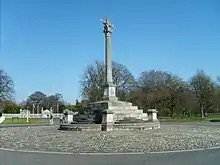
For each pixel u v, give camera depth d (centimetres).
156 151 1833
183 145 2100
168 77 9269
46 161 1531
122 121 3631
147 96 9081
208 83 9050
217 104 9344
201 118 8225
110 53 4122
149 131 3319
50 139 2572
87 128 3397
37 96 14838
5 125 5803
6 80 10288
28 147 2084
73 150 1900
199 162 1472
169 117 8688
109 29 4109
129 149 1912
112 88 4144
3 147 2122
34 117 10044
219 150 1884
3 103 10556
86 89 8519
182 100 8856
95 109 3953
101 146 2067
